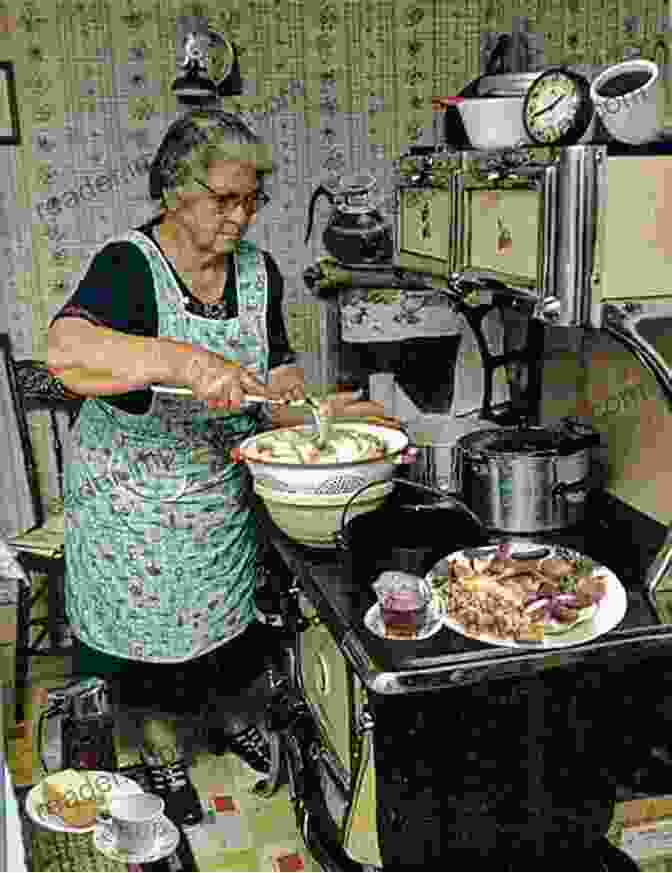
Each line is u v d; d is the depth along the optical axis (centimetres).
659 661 166
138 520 233
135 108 321
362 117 337
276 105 330
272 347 236
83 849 207
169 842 211
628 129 161
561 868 174
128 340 198
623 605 167
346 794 179
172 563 236
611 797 172
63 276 327
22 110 313
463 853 167
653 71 164
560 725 164
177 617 241
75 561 246
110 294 214
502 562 179
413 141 343
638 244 165
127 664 246
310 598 181
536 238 172
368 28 331
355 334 281
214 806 241
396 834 163
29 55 310
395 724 158
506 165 179
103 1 311
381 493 190
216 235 211
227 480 238
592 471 224
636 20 326
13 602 339
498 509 199
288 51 327
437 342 277
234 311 227
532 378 255
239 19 322
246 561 250
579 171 160
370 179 325
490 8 336
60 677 297
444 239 217
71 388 204
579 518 202
